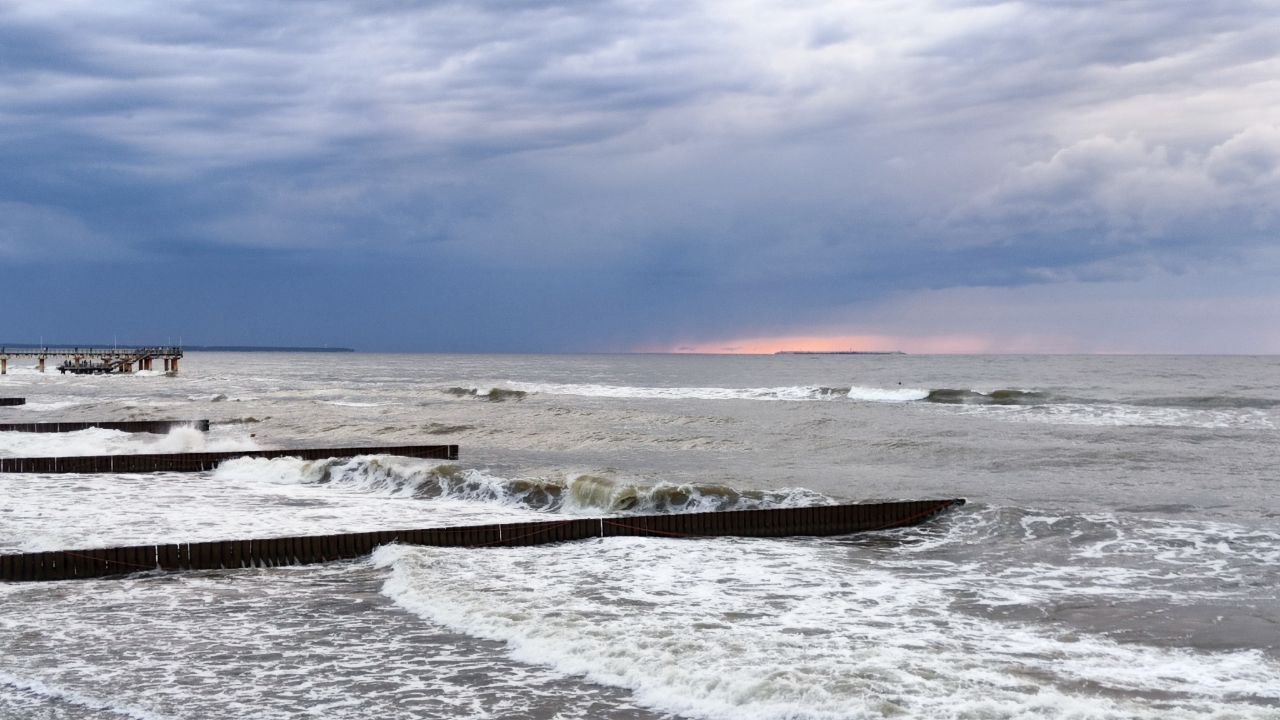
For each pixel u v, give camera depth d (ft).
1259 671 31.50
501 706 28.25
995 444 109.09
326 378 347.77
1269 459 94.27
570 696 28.96
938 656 32.40
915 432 125.49
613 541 54.90
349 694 29.45
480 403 197.16
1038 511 61.41
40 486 76.74
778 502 67.21
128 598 41.63
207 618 38.34
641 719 27.07
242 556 48.29
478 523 60.85
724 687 28.63
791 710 26.94
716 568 48.11
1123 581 45.37
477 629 36.17
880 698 27.58
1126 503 69.82
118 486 77.46
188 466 88.79
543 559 49.93
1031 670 31.30
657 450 110.73
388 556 48.78
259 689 29.96
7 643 35.04
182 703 28.81
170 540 54.54
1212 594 42.65
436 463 80.38
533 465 96.58
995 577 46.39
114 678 31.09
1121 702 27.81
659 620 37.45
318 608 39.81
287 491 75.51
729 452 108.17
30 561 45.06
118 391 235.61
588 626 35.68
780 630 36.19
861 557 51.62
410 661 32.58
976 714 26.43
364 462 81.92
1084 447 105.19
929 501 62.69
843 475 87.45
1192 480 81.56
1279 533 54.95
